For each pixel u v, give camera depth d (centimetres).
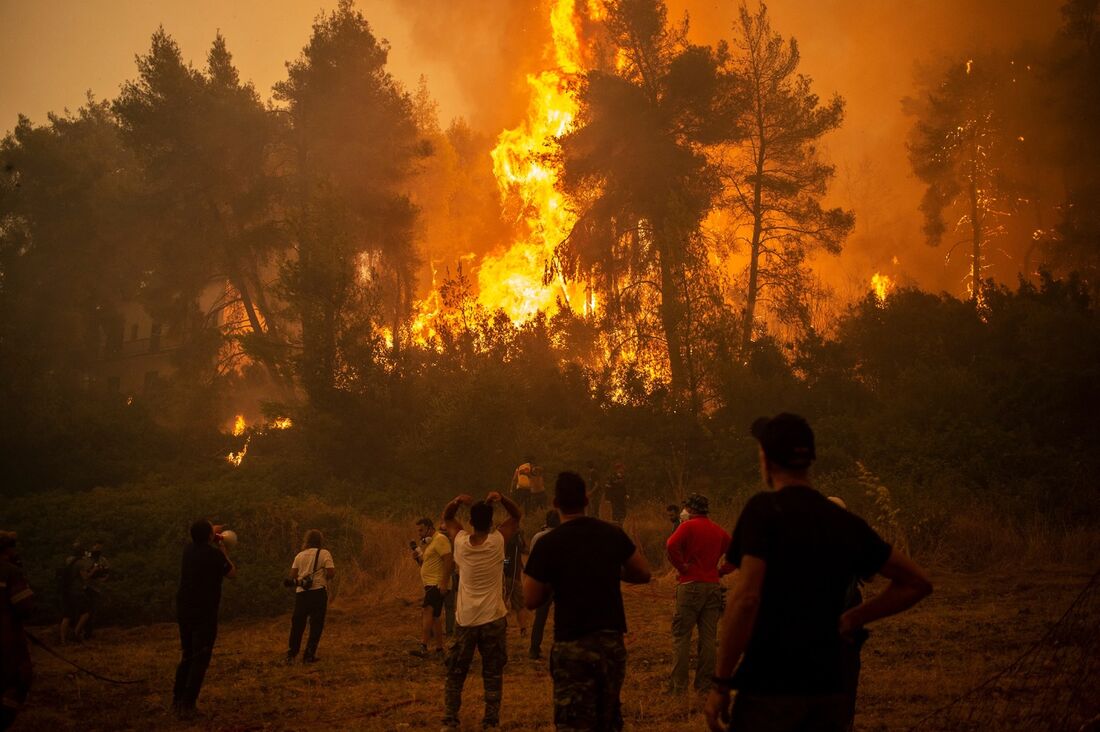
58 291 4688
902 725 714
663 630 1336
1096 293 3759
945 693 823
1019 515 2066
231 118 4053
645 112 3606
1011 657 971
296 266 2981
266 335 3388
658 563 2022
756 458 2580
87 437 3150
